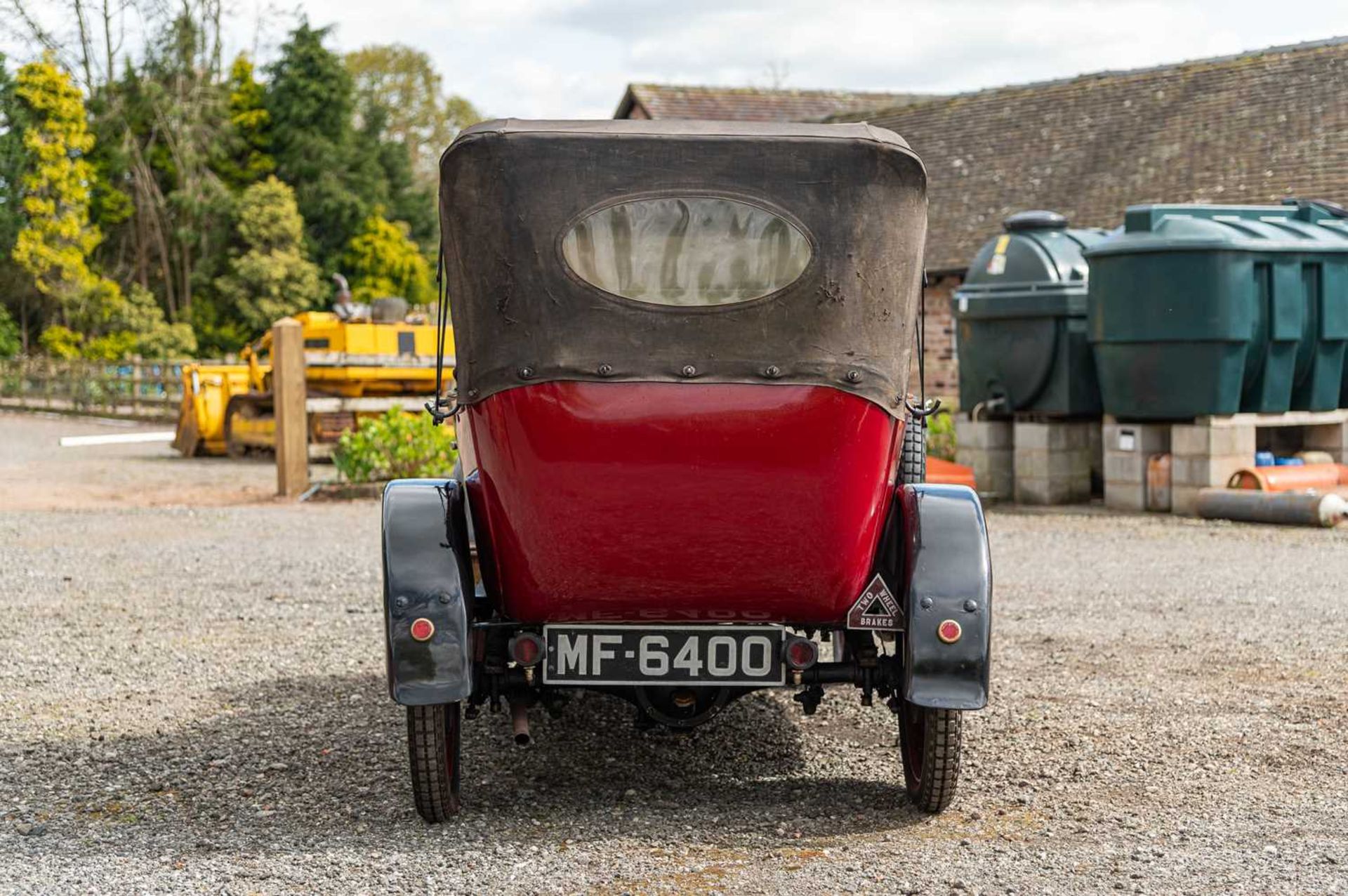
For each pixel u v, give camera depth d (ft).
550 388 13.19
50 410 119.34
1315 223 43.04
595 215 13.10
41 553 35.91
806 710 15.72
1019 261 44.86
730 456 13.26
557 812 14.98
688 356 13.17
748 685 14.25
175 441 72.18
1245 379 41.14
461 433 15.11
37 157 149.79
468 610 13.98
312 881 12.73
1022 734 18.06
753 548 13.62
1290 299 40.60
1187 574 31.58
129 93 162.50
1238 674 21.52
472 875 12.84
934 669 13.83
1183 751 17.17
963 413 47.19
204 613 27.50
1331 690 20.40
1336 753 17.04
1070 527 39.86
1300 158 66.39
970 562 14.07
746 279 13.15
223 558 34.94
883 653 15.47
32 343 166.71
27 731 18.62
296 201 164.66
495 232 13.08
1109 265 41.16
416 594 13.85
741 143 13.10
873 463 13.53
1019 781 15.96
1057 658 22.75
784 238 13.17
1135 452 42.75
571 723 18.99
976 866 13.00
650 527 13.48
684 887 12.46
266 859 13.35
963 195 77.10
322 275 164.14
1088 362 43.96
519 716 14.33
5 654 23.68
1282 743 17.53
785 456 13.29
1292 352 41.22
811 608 14.07
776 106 111.65
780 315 13.17
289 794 15.67
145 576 32.22
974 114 83.92
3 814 14.93
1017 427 45.80
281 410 49.88
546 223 13.07
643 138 13.07
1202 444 40.96
